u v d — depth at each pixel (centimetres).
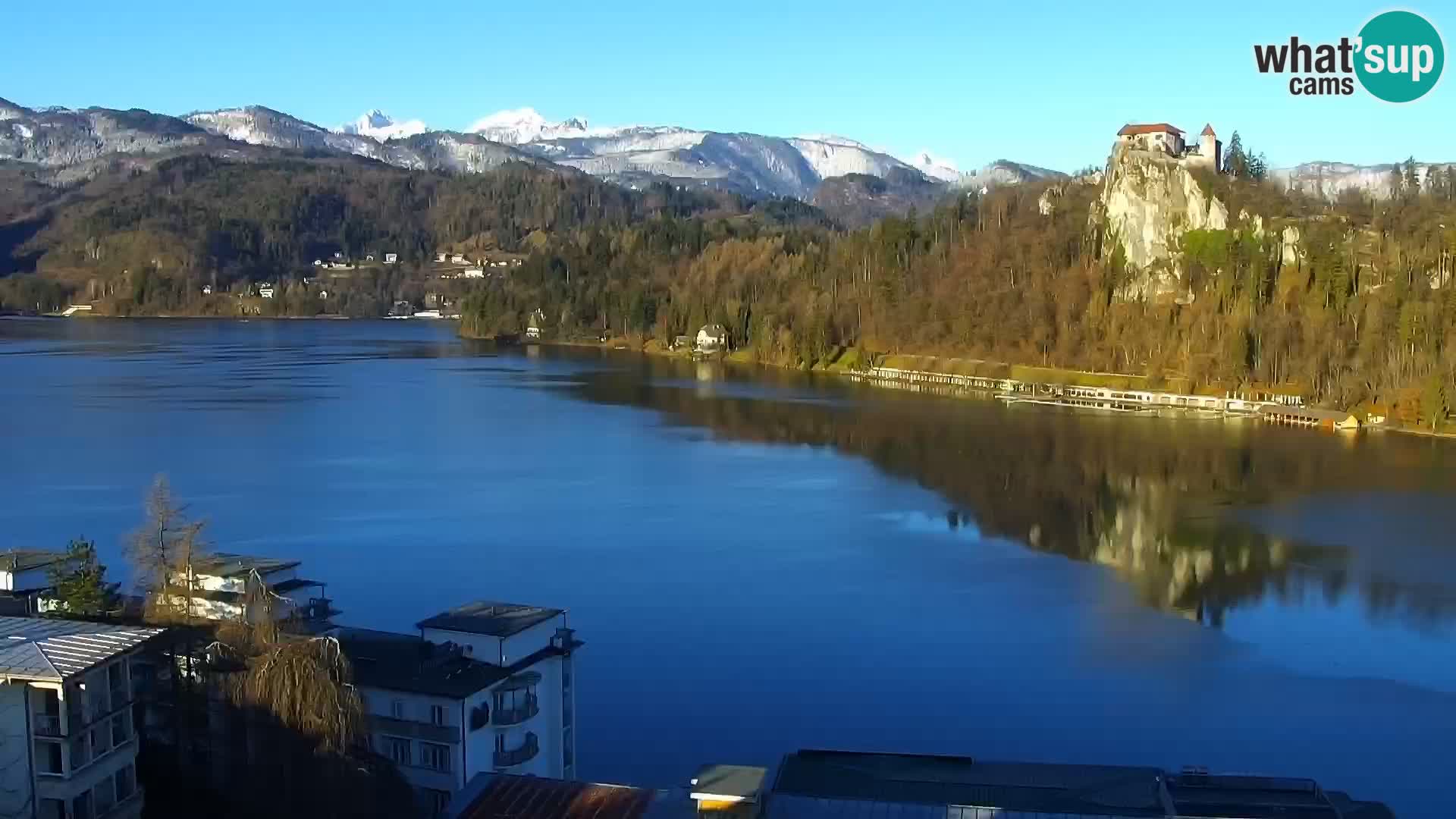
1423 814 7256
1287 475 18250
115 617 6994
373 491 16488
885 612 11056
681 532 14212
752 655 9850
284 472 17838
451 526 14425
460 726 6391
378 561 12675
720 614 10956
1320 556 13225
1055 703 8894
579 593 11600
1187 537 14075
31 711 5319
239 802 5847
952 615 10988
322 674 5841
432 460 19125
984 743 8162
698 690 9062
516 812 5194
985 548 13550
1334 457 19875
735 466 18838
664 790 5362
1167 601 11500
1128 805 6109
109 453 19100
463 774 6412
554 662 7181
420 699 6462
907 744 8131
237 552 12888
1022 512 15488
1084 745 8156
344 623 10400
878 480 17712
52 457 18725
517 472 18188
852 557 13050
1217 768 7812
